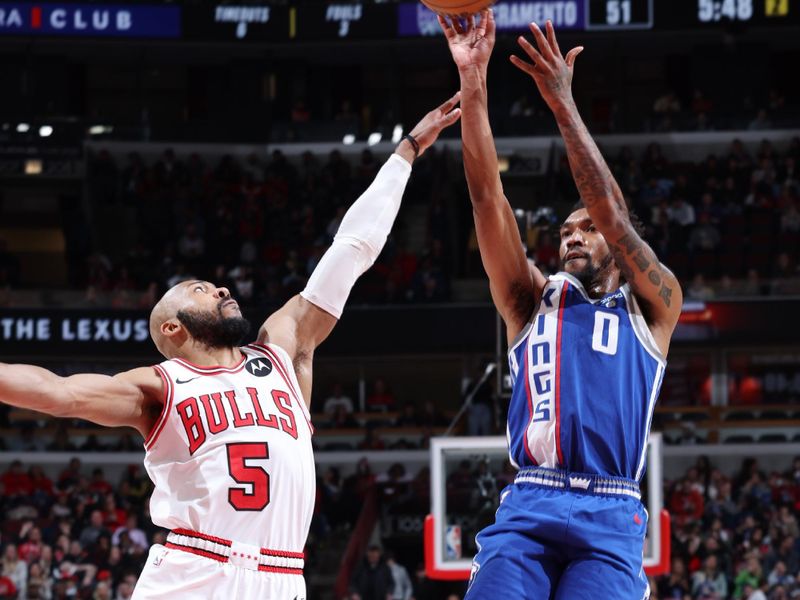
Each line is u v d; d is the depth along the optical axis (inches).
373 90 1165.7
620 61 1123.3
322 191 1000.9
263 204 1000.2
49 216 1083.3
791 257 914.7
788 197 944.9
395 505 783.1
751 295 842.2
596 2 975.0
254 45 1015.6
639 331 167.5
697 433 836.6
